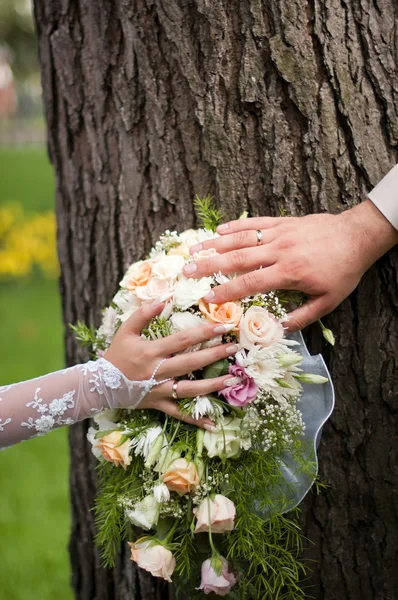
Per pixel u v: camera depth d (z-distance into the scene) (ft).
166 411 3.98
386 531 4.76
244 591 4.21
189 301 3.93
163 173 4.85
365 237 4.14
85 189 5.28
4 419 4.07
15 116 94.43
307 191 4.57
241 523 4.01
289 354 3.92
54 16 5.10
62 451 11.09
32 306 19.58
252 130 4.60
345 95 4.44
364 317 4.58
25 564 8.30
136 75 4.80
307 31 4.42
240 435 3.90
